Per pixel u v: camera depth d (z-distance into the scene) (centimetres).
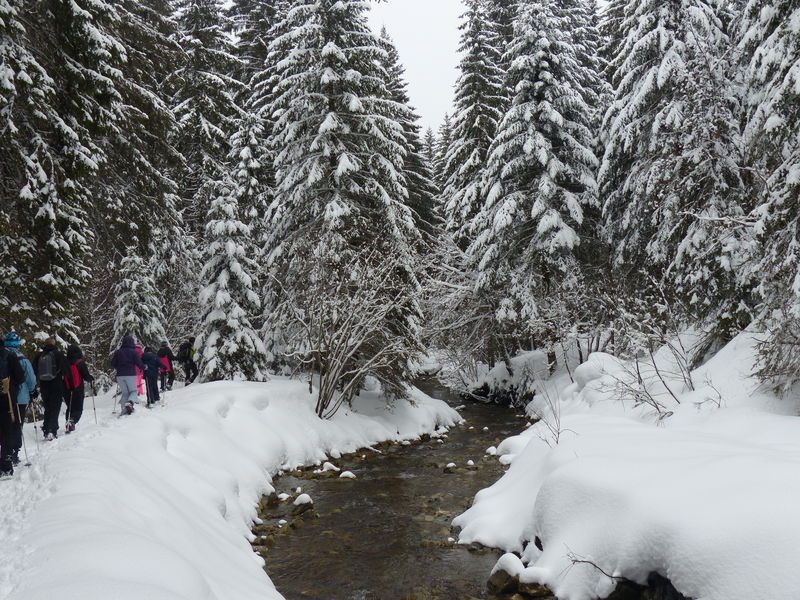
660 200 1509
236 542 760
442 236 2333
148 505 616
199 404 1197
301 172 1648
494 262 1964
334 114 1641
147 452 859
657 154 1584
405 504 1051
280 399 1473
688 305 1382
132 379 1148
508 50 1980
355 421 1620
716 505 499
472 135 2458
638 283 1730
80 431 955
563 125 1881
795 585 397
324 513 1008
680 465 613
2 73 984
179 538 586
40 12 1155
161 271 2142
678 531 497
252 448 1192
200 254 2188
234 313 1644
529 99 1928
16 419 737
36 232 1149
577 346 2009
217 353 1645
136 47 1538
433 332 2181
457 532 902
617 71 1744
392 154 1736
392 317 1741
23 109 1126
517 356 2352
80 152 1167
